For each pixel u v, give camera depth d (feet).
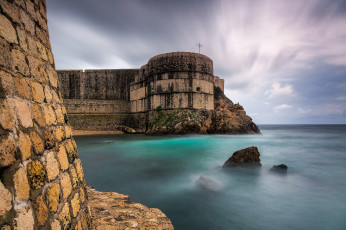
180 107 127.34
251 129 131.03
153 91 136.56
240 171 43.52
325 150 73.56
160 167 50.39
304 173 43.34
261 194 32.42
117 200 19.72
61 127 10.89
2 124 6.02
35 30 9.87
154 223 15.16
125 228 14.19
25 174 6.72
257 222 24.63
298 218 25.35
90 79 173.06
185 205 28.78
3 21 7.04
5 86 6.48
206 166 50.29
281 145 85.61
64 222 8.83
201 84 129.90
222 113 135.33
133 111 163.73
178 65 127.65
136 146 85.87
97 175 43.78
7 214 5.57
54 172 8.82
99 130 163.02
